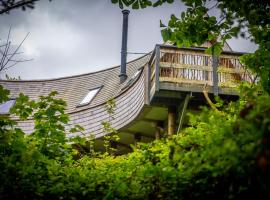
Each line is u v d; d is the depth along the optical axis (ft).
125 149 52.08
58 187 13.55
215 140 10.57
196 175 12.10
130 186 13.69
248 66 16.71
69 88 67.00
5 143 13.67
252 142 9.40
